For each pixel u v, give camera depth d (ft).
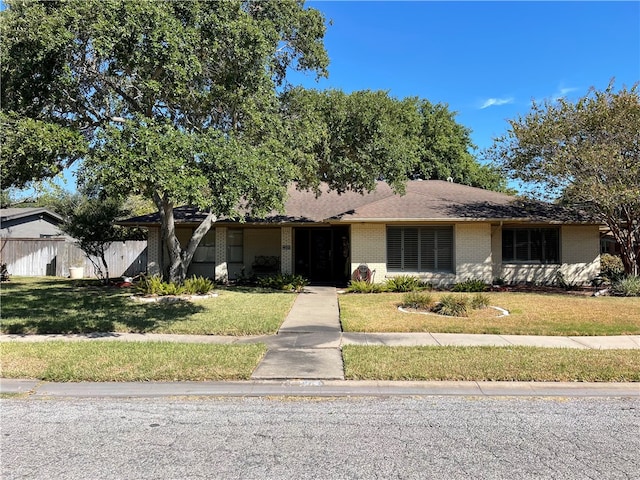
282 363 23.21
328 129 46.98
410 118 75.05
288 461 12.93
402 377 20.93
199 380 20.80
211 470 12.39
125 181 23.85
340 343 27.58
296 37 43.60
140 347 25.52
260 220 61.11
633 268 54.08
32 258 81.97
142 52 25.88
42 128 25.22
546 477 12.00
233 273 68.54
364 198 70.28
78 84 30.71
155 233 64.03
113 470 12.42
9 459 13.12
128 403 18.07
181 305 41.09
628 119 46.80
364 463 12.81
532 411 17.21
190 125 34.40
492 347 25.98
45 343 26.53
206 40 29.22
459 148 109.40
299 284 55.93
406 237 59.06
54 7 27.68
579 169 49.47
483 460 13.01
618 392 19.53
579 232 61.26
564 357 23.72
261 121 33.83
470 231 58.34
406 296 42.98
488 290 54.80
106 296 47.39
